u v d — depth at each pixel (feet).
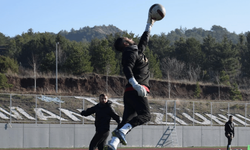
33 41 325.62
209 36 333.42
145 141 110.22
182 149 103.35
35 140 96.89
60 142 99.91
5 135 93.40
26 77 179.22
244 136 132.36
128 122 16.25
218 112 144.36
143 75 17.40
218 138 125.90
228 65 284.20
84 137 103.24
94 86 186.29
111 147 15.26
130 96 17.30
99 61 215.92
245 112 136.05
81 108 121.29
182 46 309.22
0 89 158.30
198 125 127.03
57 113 111.75
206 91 220.64
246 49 331.57
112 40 285.02
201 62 298.76
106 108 36.50
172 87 210.38
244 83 281.95
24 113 107.86
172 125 119.96
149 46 323.78
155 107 133.69
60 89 177.88
